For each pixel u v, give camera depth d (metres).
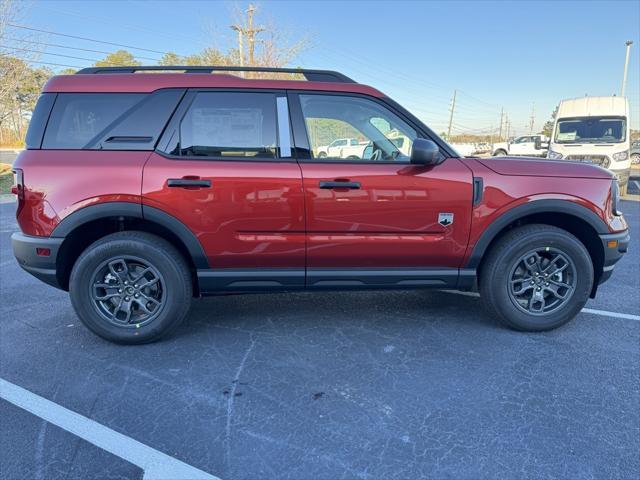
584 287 3.49
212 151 3.24
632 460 2.20
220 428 2.45
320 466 2.17
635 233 7.88
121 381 2.93
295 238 3.27
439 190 3.28
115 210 3.14
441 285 3.51
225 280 3.36
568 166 3.47
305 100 3.35
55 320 3.95
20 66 18.89
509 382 2.88
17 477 2.11
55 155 3.17
